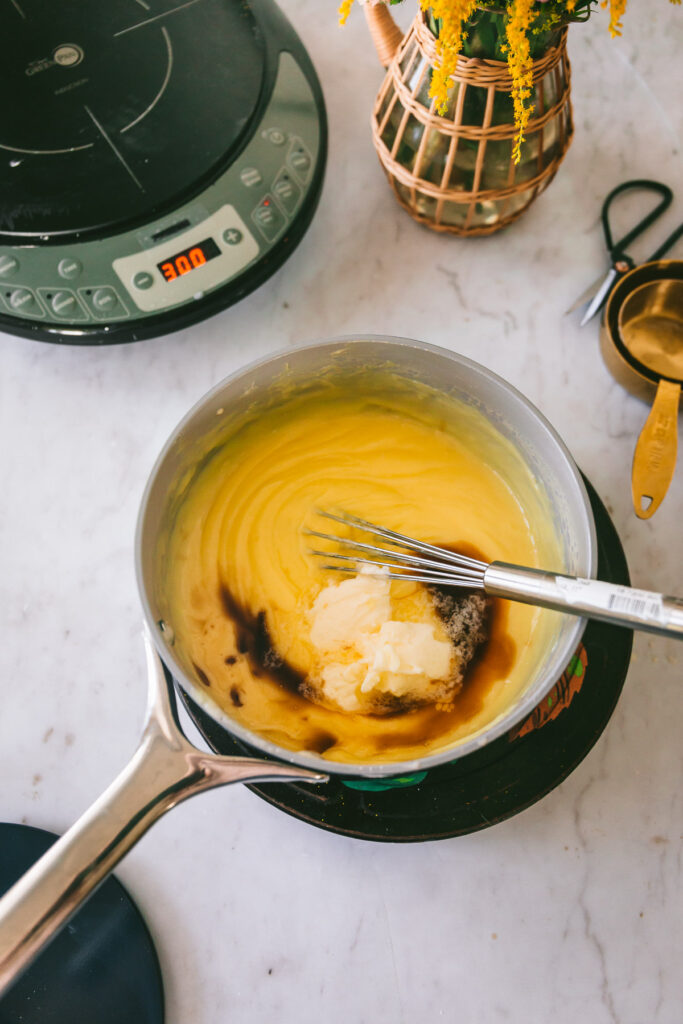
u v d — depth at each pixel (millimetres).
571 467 550
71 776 593
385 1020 562
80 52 634
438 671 589
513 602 604
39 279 611
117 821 481
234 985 564
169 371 660
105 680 608
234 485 628
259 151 632
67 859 471
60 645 613
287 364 577
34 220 607
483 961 571
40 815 587
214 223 623
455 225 668
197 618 597
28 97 625
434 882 582
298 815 568
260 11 656
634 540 632
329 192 690
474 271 680
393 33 638
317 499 629
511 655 597
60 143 617
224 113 629
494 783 575
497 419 592
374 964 569
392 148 634
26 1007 548
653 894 583
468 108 586
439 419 630
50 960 553
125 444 647
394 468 637
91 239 613
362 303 672
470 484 633
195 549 612
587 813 593
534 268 681
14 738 598
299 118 645
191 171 619
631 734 604
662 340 658
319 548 617
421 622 599
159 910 572
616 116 712
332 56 716
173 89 629
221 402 575
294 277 676
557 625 571
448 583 576
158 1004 551
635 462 616
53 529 632
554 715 586
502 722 496
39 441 646
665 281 648
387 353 579
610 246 674
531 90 568
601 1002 567
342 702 586
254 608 604
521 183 628
